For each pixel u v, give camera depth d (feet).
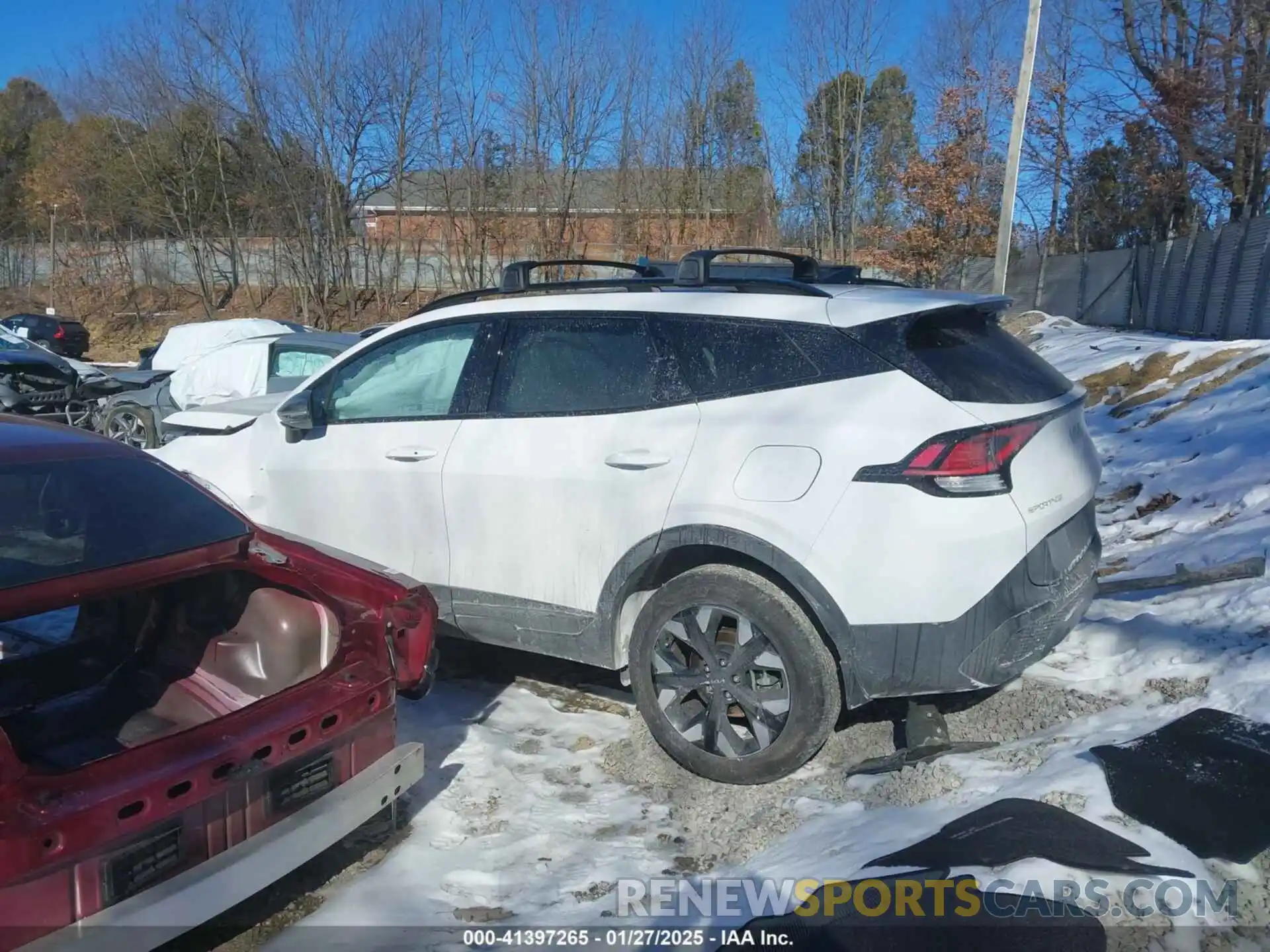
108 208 120.67
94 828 7.54
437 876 10.66
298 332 38.99
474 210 98.84
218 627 11.68
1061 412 12.00
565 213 98.58
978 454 10.84
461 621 14.46
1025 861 8.73
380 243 104.47
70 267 129.39
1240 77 67.26
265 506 16.39
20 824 7.16
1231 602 14.19
